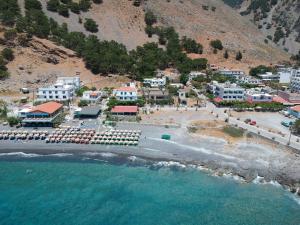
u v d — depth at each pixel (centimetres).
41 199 7706
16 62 17188
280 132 11512
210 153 9819
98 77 18350
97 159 9506
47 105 12569
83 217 7112
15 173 8731
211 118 13038
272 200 7706
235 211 7325
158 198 7800
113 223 6956
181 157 9619
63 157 9594
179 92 15662
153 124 12062
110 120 12288
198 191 8062
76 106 14225
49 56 18350
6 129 11394
